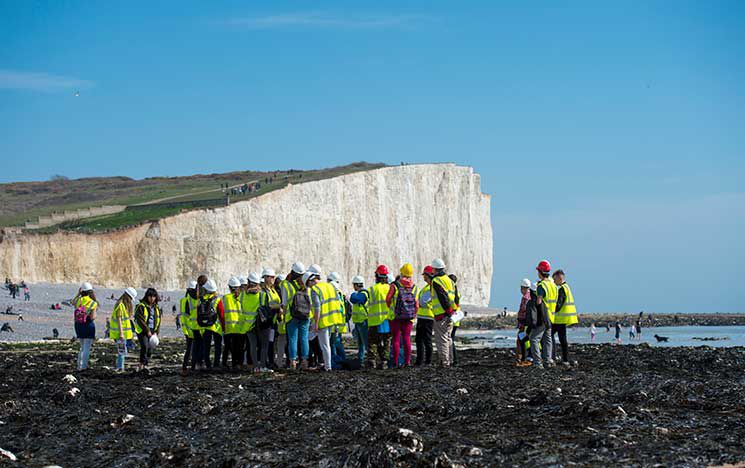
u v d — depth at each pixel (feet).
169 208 342.23
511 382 54.08
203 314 67.87
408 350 69.31
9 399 49.26
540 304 67.87
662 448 29.04
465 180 406.62
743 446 29.12
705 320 411.54
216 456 30.22
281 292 66.90
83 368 71.92
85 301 71.82
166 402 46.29
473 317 359.25
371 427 35.94
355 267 355.36
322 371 65.36
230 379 59.62
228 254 311.06
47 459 30.78
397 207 375.66
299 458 29.25
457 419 38.29
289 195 334.03
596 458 27.66
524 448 29.76
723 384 50.14
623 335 261.65
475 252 409.49
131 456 31.12
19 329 164.14
